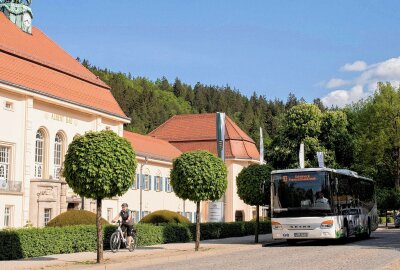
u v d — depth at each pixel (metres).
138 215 54.53
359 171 69.44
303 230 28.00
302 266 17.22
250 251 25.80
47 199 38.84
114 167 19.86
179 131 74.50
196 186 25.97
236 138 71.00
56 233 23.31
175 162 26.72
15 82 37.03
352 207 31.92
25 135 38.25
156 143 64.69
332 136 63.09
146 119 142.00
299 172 28.66
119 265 19.20
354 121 69.69
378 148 68.12
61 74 43.94
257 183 31.59
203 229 34.34
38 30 49.38
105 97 48.75
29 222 37.31
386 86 70.00
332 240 33.28
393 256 21.00
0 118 36.12
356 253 22.69
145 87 174.00
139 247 27.44
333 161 62.22
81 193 20.02
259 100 198.00
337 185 29.12
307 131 63.09
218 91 197.88
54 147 42.03
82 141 19.98
